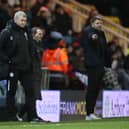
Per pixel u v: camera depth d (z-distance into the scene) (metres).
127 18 70.62
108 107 42.81
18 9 45.53
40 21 47.62
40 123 35.25
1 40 34.09
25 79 34.81
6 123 35.09
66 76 46.03
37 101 38.16
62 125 33.81
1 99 40.16
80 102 40.81
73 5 63.25
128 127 33.31
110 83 48.94
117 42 59.69
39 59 35.50
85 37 38.06
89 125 34.12
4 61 34.25
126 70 53.25
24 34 34.66
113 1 69.88
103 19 62.88
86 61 37.88
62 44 47.38
